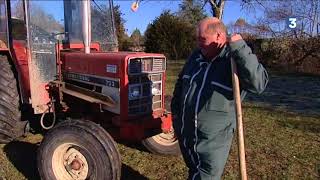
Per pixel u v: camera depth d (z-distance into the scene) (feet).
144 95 15.31
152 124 15.35
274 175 16.12
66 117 16.70
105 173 13.17
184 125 11.28
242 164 10.71
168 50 88.84
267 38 65.05
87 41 15.83
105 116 15.64
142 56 14.94
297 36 62.08
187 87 11.18
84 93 15.53
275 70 58.75
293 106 29.58
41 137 19.81
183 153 11.81
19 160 17.38
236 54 9.93
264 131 22.00
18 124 17.33
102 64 15.01
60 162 14.20
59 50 16.28
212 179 11.12
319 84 43.34
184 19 87.61
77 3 16.48
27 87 16.89
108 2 18.62
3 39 17.40
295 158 17.87
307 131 22.16
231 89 10.68
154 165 16.98
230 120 10.97
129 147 18.92
